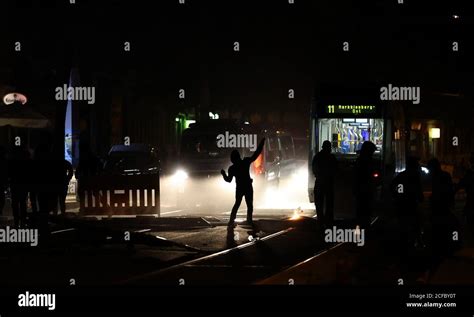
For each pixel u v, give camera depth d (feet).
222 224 87.04
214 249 66.69
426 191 139.95
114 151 119.14
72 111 153.99
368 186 73.31
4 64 130.21
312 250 66.23
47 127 117.50
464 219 96.12
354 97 105.29
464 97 195.31
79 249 66.59
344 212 104.06
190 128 123.24
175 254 63.77
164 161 161.27
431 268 54.80
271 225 83.56
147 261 59.67
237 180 80.94
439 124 197.16
